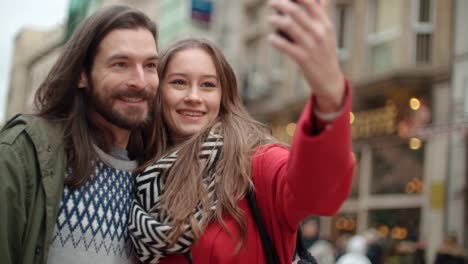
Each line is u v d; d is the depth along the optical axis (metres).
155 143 2.21
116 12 1.97
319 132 1.43
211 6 15.30
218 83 2.26
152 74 2.01
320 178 1.43
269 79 16.94
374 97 13.18
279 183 1.79
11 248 1.74
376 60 13.49
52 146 1.86
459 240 10.84
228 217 1.91
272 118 16.67
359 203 13.44
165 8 25.12
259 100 17.42
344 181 1.47
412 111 12.18
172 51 2.25
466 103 11.12
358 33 13.90
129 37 1.96
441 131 10.01
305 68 1.30
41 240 1.78
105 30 1.96
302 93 15.29
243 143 1.99
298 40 1.27
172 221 1.88
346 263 7.79
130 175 2.06
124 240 1.97
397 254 11.91
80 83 2.01
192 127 2.21
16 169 1.77
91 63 1.98
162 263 1.93
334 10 14.48
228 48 19.27
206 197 1.91
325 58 1.29
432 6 12.38
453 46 11.57
